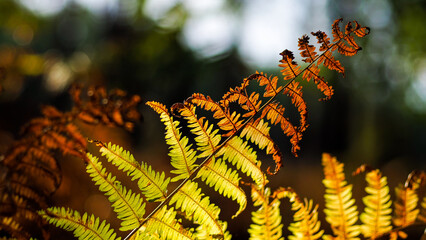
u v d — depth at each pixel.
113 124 1.41
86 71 4.35
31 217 1.17
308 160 11.83
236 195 1.07
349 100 13.74
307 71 1.07
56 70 4.27
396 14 13.88
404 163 9.43
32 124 1.23
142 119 1.44
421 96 16.11
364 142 14.14
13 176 1.18
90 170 1.06
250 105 1.07
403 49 14.30
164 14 11.68
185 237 1.06
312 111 14.12
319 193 5.94
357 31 1.04
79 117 1.33
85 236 1.05
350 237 1.09
